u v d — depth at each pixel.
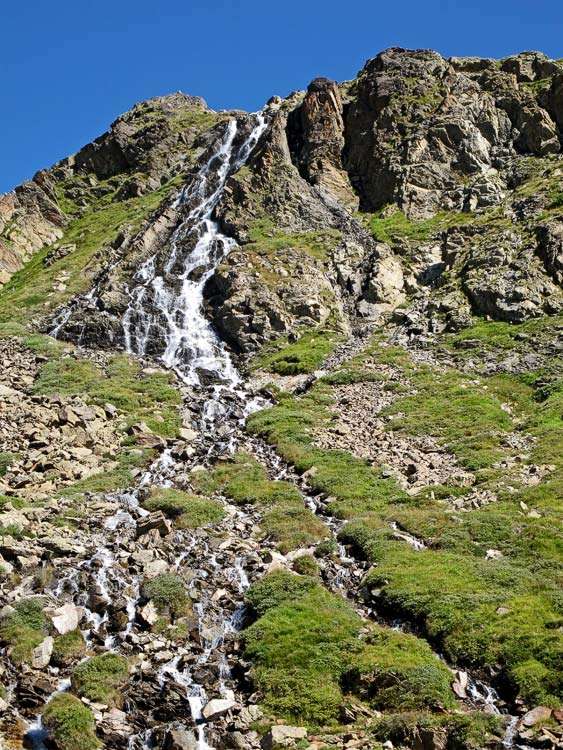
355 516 31.17
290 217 66.19
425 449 38.19
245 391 48.09
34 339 54.06
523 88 72.38
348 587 26.56
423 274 58.84
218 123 90.56
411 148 68.62
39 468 34.44
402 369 47.97
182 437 40.62
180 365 53.06
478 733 18.80
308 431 40.75
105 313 57.44
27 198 82.25
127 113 102.31
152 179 83.75
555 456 35.44
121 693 20.66
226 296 57.62
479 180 65.12
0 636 22.11
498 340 48.62
